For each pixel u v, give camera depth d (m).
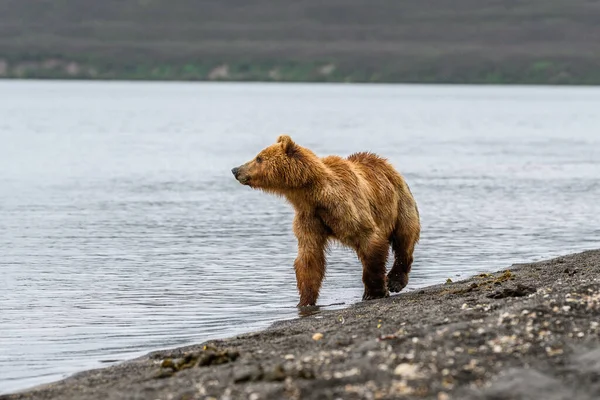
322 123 178.50
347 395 12.87
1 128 141.75
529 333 15.55
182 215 48.00
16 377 17.77
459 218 46.31
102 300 26.45
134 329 22.42
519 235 40.38
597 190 60.22
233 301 26.05
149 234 41.06
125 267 32.50
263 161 23.16
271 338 19.14
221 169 76.75
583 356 14.22
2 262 33.59
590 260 28.98
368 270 24.08
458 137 128.75
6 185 62.66
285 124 172.25
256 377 14.08
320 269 24.34
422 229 42.25
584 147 106.69
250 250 36.56
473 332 15.73
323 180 23.23
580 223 44.47
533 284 22.73
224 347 18.16
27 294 27.47
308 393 13.05
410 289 27.20
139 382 15.50
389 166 26.22
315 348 16.70
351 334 17.64
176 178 69.00
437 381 13.27
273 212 49.62
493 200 54.31
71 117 195.00
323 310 23.89
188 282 29.36
